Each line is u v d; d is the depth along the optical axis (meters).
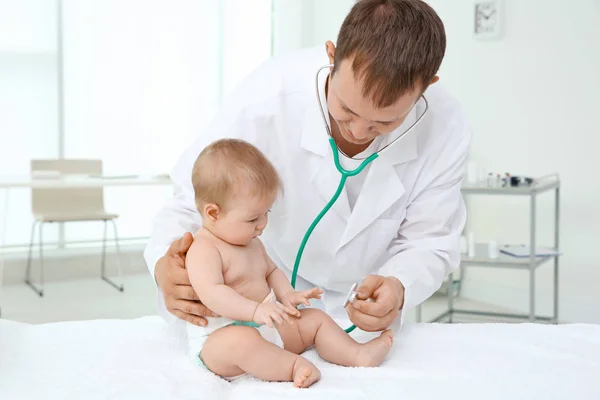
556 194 3.13
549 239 3.43
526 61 3.47
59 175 3.83
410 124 1.33
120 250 4.59
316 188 1.36
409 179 1.37
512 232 3.63
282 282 1.22
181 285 1.12
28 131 4.35
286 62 1.40
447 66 3.93
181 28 4.74
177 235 1.26
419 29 0.98
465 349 1.21
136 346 1.21
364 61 0.96
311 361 1.16
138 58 4.62
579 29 3.21
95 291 4.03
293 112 1.35
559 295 3.40
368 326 1.13
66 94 4.44
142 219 4.72
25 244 4.20
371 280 1.16
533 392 0.99
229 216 1.13
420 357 1.17
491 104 3.67
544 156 3.41
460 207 1.43
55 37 4.38
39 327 1.30
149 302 3.75
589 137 3.20
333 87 1.03
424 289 1.27
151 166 4.72
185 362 1.13
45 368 1.09
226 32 4.89
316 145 1.32
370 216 1.35
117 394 0.98
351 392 0.98
